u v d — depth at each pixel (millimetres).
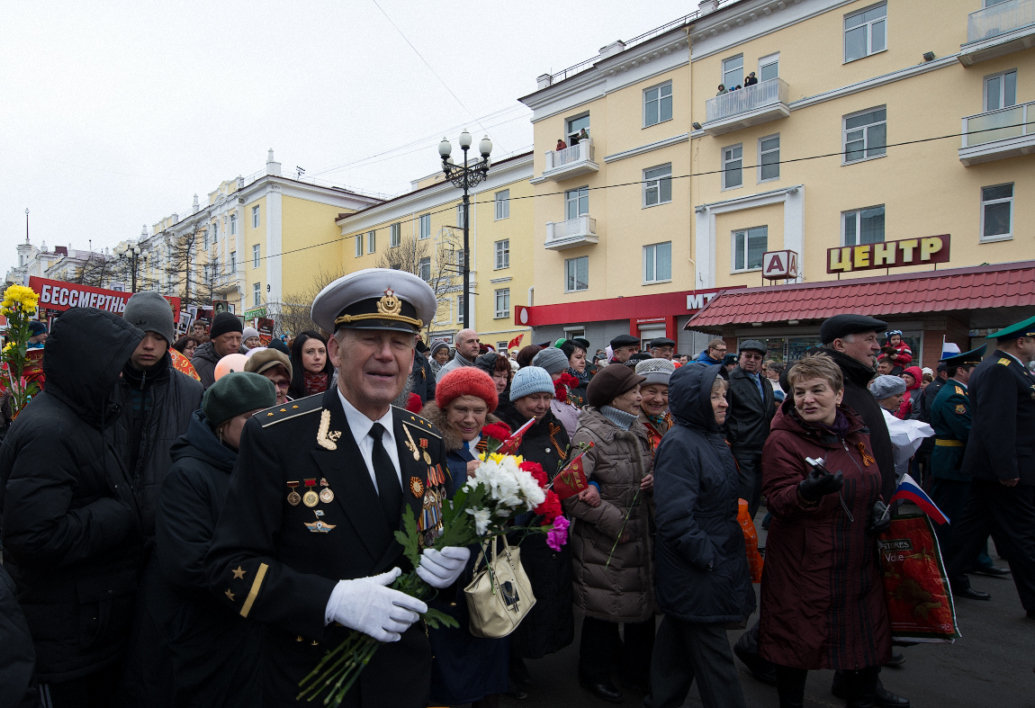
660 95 19984
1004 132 13664
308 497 1489
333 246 36156
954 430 4906
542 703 3244
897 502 3025
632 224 20641
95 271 33062
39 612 2029
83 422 2158
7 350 3076
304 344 4289
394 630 1377
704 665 2641
